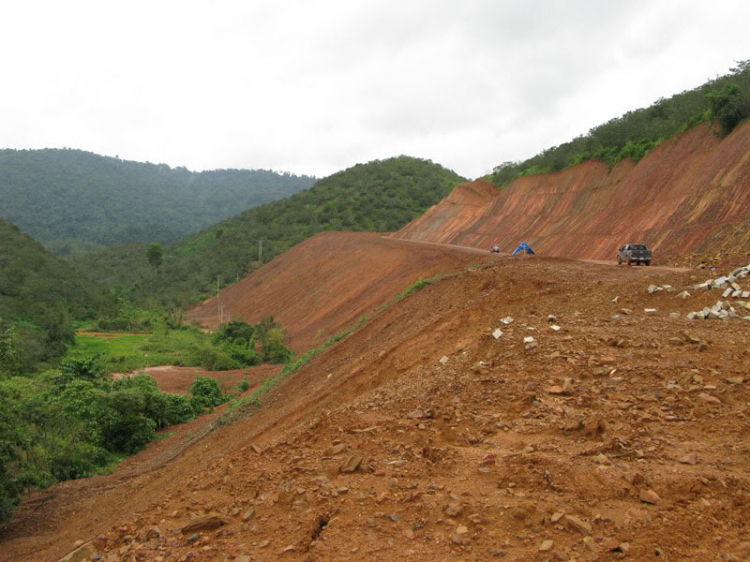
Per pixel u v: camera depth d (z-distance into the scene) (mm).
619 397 6730
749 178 24609
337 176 126375
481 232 52562
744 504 4336
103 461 19484
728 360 7168
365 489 5465
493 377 8023
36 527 12539
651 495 4629
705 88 35500
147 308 73750
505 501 4895
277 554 4719
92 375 27281
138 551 5125
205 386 29812
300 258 72250
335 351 20484
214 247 102250
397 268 40938
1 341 20453
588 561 3975
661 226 28641
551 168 50156
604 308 11148
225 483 6348
